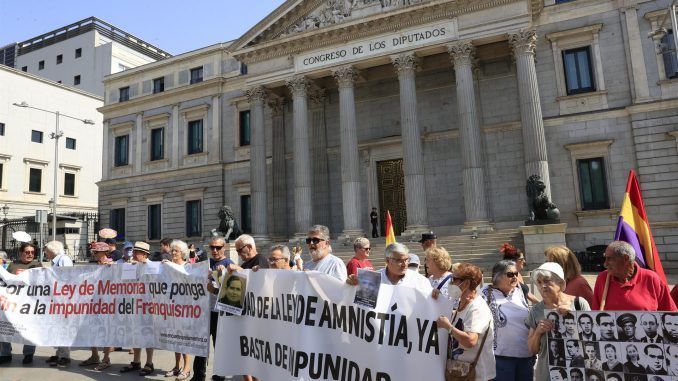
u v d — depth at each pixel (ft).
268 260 25.98
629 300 18.58
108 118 152.56
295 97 101.30
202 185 132.46
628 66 91.66
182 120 139.33
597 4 94.89
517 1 85.97
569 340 16.90
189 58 140.26
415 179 88.33
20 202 176.35
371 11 96.48
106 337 32.22
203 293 29.22
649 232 24.03
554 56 96.89
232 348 24.82
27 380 30.04
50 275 34.12
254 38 107.34
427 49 91.71
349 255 85.40
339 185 111.96
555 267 18.79
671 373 15.31
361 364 19.20
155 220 140.67
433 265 23.20
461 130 86.58
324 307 20.67
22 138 180.04
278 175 115.14
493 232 81.41
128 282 32.35
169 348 29.91
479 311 17.58
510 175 97.55
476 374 17.48
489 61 101.81
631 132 90.33
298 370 20.49
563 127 95.09
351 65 96.48
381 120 111.24
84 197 200.54
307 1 102.06
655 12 89.61
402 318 18.67
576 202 92.27
